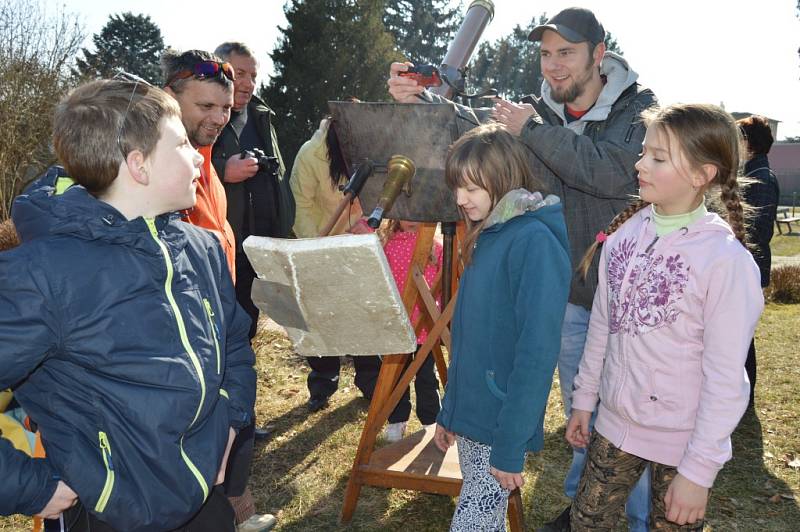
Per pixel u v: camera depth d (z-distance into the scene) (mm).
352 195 2266
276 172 3424
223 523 1637
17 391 1389
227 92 2332
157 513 1370
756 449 3604
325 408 4121
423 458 2830
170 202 1476
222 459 1572
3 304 1258
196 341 1444
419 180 2268
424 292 2686
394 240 3443
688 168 1703
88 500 1325
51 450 1335
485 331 1932
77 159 1395
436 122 2150
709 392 1661
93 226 1328
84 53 12297
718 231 1706
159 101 1459
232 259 2541
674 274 1746
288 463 3369
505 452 1814
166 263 1418
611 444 1919
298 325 1695
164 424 1360
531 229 1858
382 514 2893
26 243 1315
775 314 7316
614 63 2584
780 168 44125
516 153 1929
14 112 10586
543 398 1807
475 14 2840
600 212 2537
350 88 20656
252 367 1750
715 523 2863
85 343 1309
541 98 2887
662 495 1880
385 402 2734
